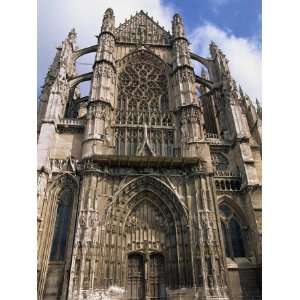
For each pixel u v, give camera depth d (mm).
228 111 41000
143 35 49094
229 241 31734
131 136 37156
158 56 46156
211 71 46906
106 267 27188
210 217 29047
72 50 45969
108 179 31500
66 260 27938
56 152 34781
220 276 26344
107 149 34438
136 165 32469
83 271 25156
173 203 31344
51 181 32469
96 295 24719
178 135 37219
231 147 38438
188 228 29062
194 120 36562
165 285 28281
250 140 39250
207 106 48719
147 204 32469
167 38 49031
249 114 45375
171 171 32812
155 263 29656
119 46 46906
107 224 29078
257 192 32938
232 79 43312
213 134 40406
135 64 45469
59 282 27328
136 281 28500
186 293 26500
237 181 35469
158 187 32188
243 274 29188
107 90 38875
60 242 29625
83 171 30734
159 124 38969
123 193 31281
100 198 29734
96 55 42812
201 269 26438
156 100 41656
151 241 30453
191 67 42438
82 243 26438
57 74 40469
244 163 34938
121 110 39938
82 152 33531
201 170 31766
